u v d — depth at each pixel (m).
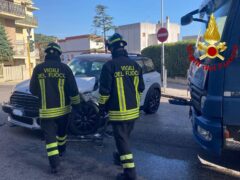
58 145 5.00
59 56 4.70
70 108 4.86
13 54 27.44
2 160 4.96
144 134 6.64
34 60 35.84
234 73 3.77
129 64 4.14
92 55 7.64
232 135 3.91
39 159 5.04
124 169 4.10
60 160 4.97
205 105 3.98
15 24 33.00
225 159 5.18
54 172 4.46
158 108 9.58
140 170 4.66
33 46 33.09
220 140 3.95
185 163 4.97
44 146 5.68
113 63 4.04
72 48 48.00
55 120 4.58
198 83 4.49
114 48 4.17
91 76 6.67
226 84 3.81
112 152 5.42
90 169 4.66
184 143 6.04
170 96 11.89
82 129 5.85
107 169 4.66
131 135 6.55
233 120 3.83
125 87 4.04
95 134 5.84
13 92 6.15
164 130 7.02
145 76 8.30
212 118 3.98
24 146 5.66
